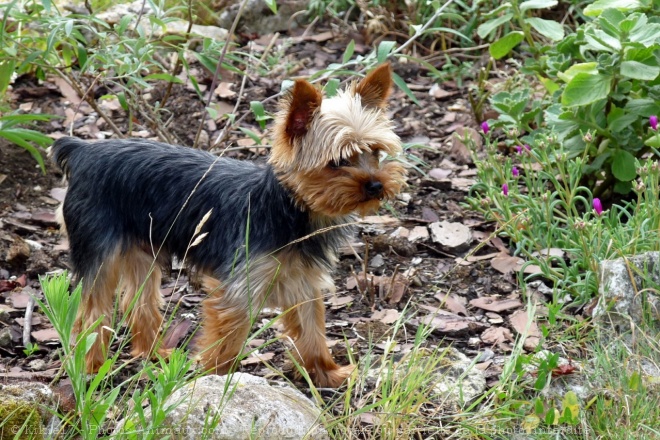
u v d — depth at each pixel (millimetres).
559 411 4648
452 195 7242
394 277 6055
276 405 4336
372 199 4887
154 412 3939
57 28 6234
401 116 8266
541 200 6406
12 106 8047
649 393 4785
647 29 6137
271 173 5035
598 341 5059
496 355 5395
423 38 9250
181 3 9148
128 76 6570
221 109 8172
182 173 5316
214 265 5227
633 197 6836
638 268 5352
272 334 5688
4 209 6941
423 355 4988
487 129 6566
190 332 5766
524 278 6195
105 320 5309
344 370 5238
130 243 5383
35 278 6266
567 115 6441
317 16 9625
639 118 6590
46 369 5254
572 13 9164
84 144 5418
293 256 5023
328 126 4852
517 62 8484
